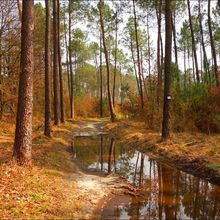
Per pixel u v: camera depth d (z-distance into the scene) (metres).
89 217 7.88
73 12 35.78
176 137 17.50
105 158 15.91
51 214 7.44
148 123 23.06
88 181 11.20
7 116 23.84
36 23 24.77
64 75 54.12
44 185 9.22
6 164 10.08
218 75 20.88
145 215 8.27
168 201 9.37
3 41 20.66
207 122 18.78
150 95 23.19
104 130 29.28
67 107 44.41
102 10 34.66
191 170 12.41
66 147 18.05
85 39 43.38
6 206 7.13
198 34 37.47
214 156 12.67
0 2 19.91
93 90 76.00
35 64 25.39
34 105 31.08
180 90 21.16
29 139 10.53
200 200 9.38
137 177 12.12
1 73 21.52
